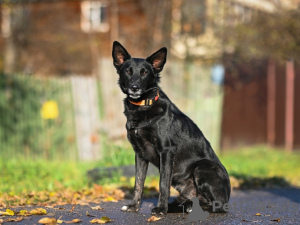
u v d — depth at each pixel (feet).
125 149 30.96
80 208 18.13
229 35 47.88
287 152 48.98
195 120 43.16
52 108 37.60
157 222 15.69
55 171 29.66
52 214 16.49
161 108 17.12
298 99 53.42
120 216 16.62
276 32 45.19
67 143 38.58
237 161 38.78
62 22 56.90
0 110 36.01
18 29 48.47
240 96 48.44
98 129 37.52
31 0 51.39
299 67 52.65
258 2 50.88
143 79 17.16
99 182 25.14
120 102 37.35
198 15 50.42
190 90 43.39
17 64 51.19
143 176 17.99
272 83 51.65
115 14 52.80
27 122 37.19
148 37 49.85
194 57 49.29
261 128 51.60
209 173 17.07
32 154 37.40
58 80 38.27
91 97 39.06
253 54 46.39
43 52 55.52
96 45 54.19
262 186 29.07
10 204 18.89
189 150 17.67
